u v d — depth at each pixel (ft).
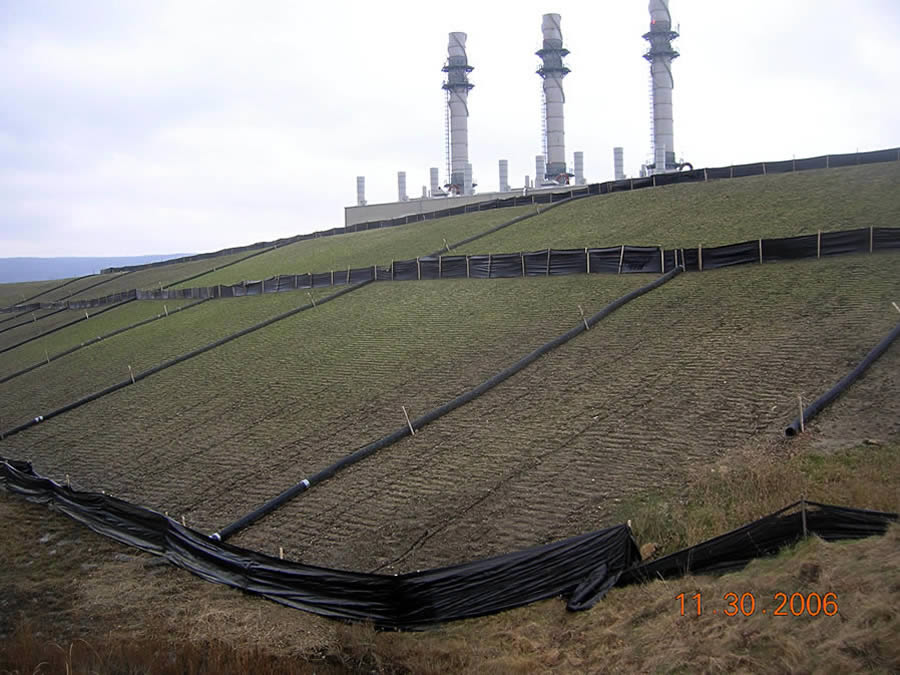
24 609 48.34
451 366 86.53
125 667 38.37
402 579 41.39
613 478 53.62
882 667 27.55
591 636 36.52
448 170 302.66
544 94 277.85
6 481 72.69
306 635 41.06
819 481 46.24
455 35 295.69
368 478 62.13
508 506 52.85
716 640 32.48
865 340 66.85
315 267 184.24
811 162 147.43
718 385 65.51
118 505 58.18
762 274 92.79
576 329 88.17
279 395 89.20
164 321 158.51
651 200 155.53
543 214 172.76
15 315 246.27
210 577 49.75
